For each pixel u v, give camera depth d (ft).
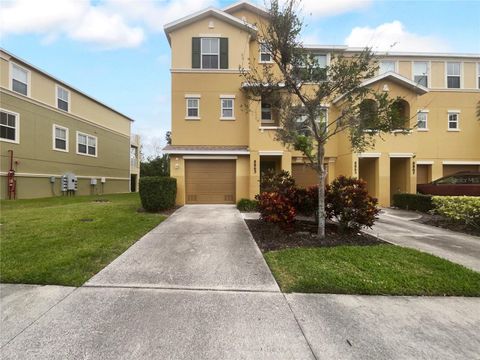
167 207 35.55
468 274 13.96
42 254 16.63
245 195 43.45
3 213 31.58
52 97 57.82
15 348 8.41
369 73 21.02
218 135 45.65
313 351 8.39
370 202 22.00
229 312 10.59
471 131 55.47
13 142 48.85
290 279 13.60
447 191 40.45
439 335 9.21
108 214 31.14
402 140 44.42
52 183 57.88
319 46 45.44
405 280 13.20
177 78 45.50
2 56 46.55
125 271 14.65
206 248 18.99
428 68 55.01
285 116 22.47
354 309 10.89
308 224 27.09
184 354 8.21
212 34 45.68
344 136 45.47
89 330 9.34
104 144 76.95
